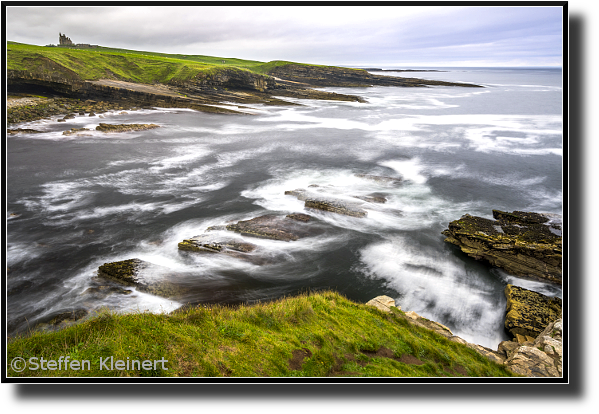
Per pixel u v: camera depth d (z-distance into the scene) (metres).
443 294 17.50
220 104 94.06
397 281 18.42
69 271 18.00
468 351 10.66
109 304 15.19
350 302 12.84
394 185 33.09
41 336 7.20
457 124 70.00
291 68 193.88
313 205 26.47
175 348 7.28
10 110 64.00
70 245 20.92
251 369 7.26
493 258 19.70
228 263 18.98
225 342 8.02
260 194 30.31
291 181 34.09
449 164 41.25
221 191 31.22
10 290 16.27
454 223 22.61
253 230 22.33
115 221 24.61
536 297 16.20
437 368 8.88
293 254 20.30
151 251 20.22
